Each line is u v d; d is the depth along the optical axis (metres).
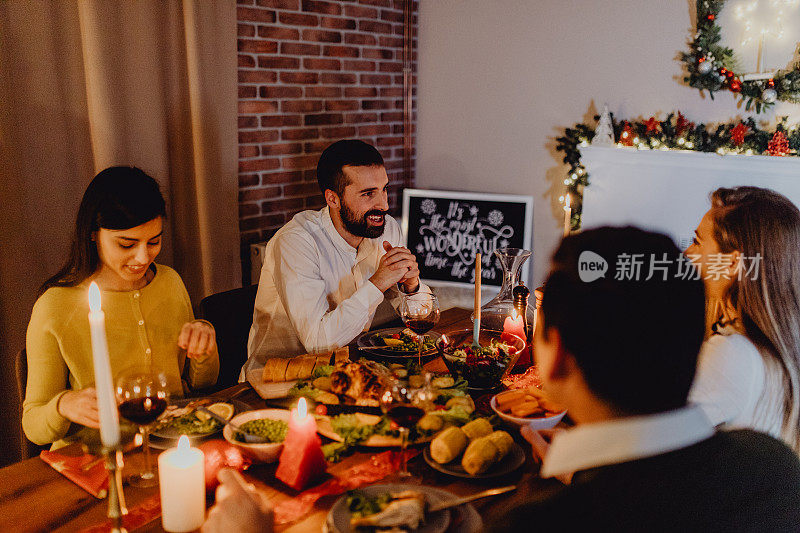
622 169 3.17
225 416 1.29
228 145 2.79
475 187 3.79
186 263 2.77
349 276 2.11
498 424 1.28
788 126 2.82
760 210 1.23
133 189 1.42
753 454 0.67
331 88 3.29
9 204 2.19
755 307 1.21
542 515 0.61
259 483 1.10
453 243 3.61
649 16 3.09
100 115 2.34
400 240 2.32
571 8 3.30
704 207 2.98
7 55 2.13
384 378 1.34
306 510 1.02
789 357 1.18
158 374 1.11
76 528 0.98
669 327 0.62
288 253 1.92
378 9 3.49
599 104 3.31
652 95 3.16
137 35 2.41
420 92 3.88
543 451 1.11
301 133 3.18
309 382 1.43
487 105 3.66
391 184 3.82
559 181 3.49
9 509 1.02
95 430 1.31
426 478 1.11
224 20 2.67
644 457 0.63
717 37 2.86
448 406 1.30
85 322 1.49
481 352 1.48
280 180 3.12
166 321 1.65
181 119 2.65
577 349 0.63
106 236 1.43
